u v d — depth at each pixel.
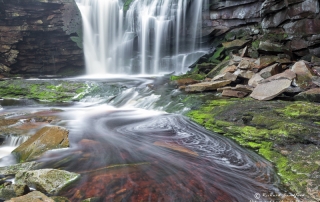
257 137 6.35
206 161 5.66
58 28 17.86
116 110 10.95
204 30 17.88
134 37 20.00
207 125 7.74
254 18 14.93
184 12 18.42
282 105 7.67
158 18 19.27
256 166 5.38
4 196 4.15
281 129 6.05
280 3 12.20
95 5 19.36
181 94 10.87
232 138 6.88
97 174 4.97
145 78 17.23
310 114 6.43
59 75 19.00
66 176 4.71
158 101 10.79
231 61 12.82
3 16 16.39
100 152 6.18
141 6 20.00
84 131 8.01
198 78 13.25
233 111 7.93
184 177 4.90
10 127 8.08
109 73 20.33
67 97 13.62
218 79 11.30
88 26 19.20
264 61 11.22
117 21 20.34
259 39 13.45
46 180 4.50
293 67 9.48
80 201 4.05
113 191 4.35
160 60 19.78
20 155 6.09
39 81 15.12
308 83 8.48
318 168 4.66
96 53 19.80
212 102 9.20
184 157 5.88
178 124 8.23
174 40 19.22
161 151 6.26
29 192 4.19
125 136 7.48
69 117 9.82
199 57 17.72
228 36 16.53
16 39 17.20
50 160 5.69
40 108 11.87
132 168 5.25
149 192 4.34
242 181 4.78
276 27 12.95
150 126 8.39
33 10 16.98
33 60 18.59
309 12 11.03
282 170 5.05
